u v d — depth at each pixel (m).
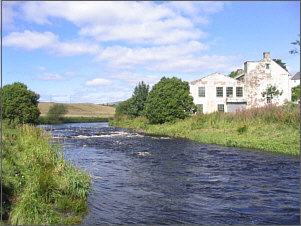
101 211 7.23
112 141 23.36
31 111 30.30
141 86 51.69
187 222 6.59
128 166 12.89
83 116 85.19
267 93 42.69
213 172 11.59
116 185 9.66
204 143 21.69
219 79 43.41
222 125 27.05
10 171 8.77
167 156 15.61
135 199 8.20
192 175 11.11
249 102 43.69
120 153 16.73
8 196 7.28
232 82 43.59
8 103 28.77
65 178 8.66
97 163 13.59
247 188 9.26
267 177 10.64
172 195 8.58
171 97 35.97
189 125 30.14
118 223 6.49
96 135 29.39
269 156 15.15
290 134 19.45
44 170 9.91
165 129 31.80
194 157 15.22
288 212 7.18
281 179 10.33
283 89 44.03
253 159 14.34
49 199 7.66
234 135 22.89
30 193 7.30
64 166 10.45
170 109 35.22
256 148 18.03
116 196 8.46
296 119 21.39
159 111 36.47
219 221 6.66
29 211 6.43
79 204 7.50
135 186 9.55
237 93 43.66
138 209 7.40
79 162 13.73
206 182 10.05
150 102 40.56
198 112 34.47
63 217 6.75
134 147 19.50
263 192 8.81
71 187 8.27
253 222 6.60
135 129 38.94
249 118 26.23
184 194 8.67
